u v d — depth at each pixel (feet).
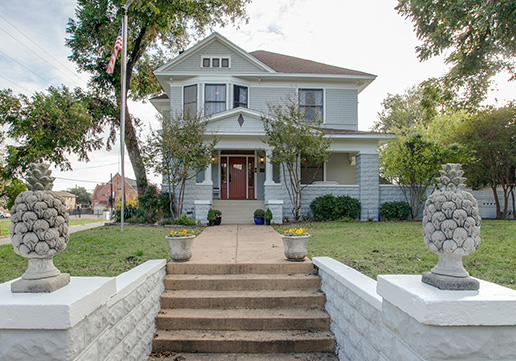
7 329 6.75
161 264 16.05
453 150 42.80
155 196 46.85
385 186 47.57
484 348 6.45
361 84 56.49
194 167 42.04
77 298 7.09
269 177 45.98
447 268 7.12
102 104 55.06
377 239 26.07
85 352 7.68
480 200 50.31
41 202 7.43
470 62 39.65
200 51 53.52
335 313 13.53
